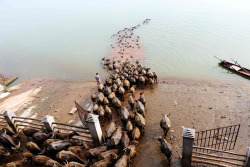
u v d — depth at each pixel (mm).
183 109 15453
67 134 12234
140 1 71625
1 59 33469
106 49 31344
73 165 9523
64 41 37688
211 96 16844
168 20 43875
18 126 14406
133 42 32531
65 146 11289
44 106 18656
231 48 27344
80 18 55062
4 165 11664
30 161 11133
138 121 12617
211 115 14422
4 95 21922
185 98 16938
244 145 11484
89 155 10484
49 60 30547
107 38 36156
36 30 48156
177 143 12141
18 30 50125
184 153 9703
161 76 21797
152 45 30453
